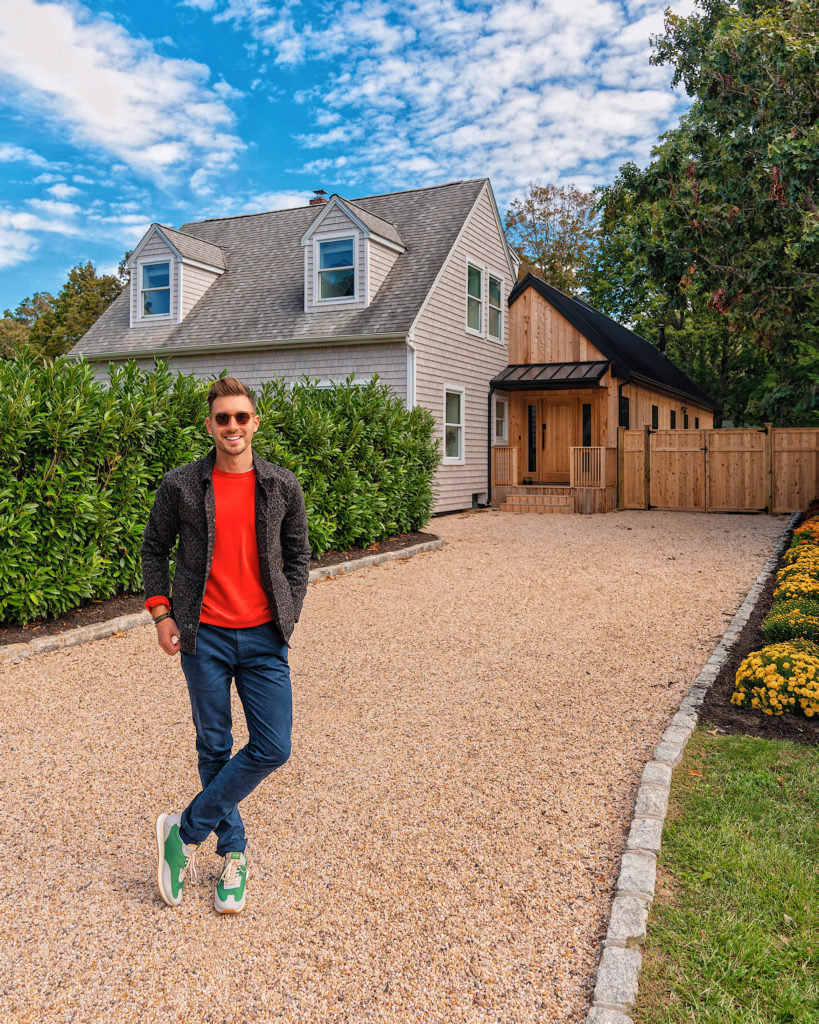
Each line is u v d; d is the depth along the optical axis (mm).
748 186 12586
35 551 6480
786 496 17172
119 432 7250
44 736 4379
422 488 12883
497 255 20406
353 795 3621
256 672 2646
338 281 17359
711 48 12781
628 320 39500
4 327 46906
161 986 2332
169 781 3787
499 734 4375
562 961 2418
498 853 3080
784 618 5633
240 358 17734
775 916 2562
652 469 18578
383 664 5793
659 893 2725
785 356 16188
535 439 21484
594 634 6574
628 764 3918
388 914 2680
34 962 2451
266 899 2789
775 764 3799
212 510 2545
